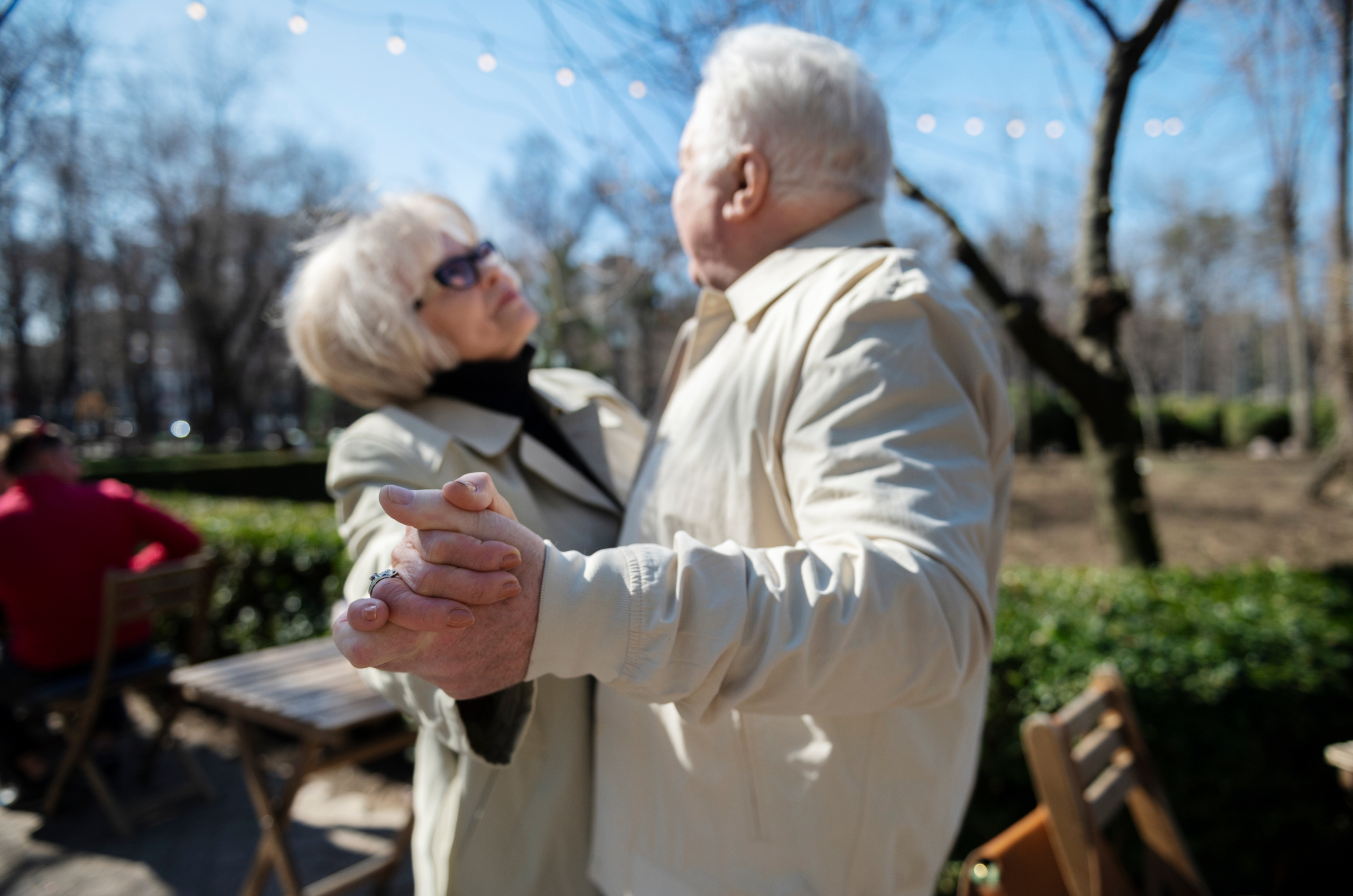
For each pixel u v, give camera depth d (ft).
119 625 9.26
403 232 3.98
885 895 2.93
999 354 3.25
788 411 2.84
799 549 2.33
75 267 67.10
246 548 12.91
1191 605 8.75
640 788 3.22
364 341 3.89
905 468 2.46
